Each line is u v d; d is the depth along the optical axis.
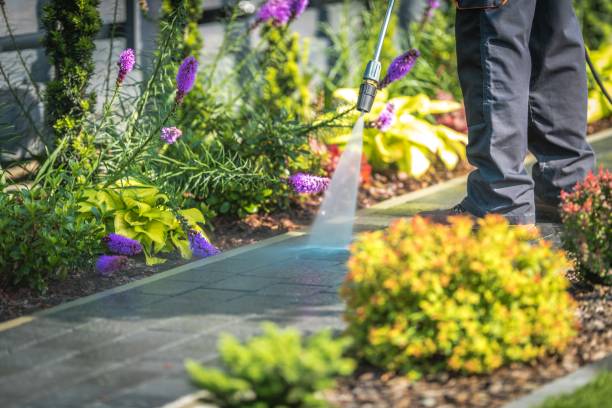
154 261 5.67
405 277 3.69
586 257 4.63
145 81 7.00
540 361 3.86
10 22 7.07
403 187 7.77
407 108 8.41
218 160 6.64
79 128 6.38
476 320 3.73
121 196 5.79
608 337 4.08
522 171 5.55
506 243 3.92
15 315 4.79
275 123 7.01
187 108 7.17
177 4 7.31
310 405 3.11
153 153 6.19
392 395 3.56
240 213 6.71
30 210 5.02
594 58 10.36
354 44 9.80
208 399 3.15
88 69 6.46
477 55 5.53
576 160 5.97
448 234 3.98
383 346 3.72
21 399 3.61
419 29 9.30
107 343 4.21
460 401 3.49
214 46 8.71
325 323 4.37
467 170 8.23
